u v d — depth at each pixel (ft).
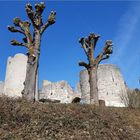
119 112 53.31
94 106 51.65
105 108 53.57
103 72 106.93
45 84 128.88
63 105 46.24
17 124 35.70
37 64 50.29
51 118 38.19
